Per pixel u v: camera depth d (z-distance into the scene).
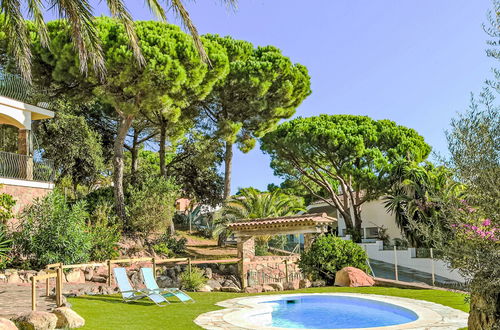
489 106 5.36
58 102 26.12
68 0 9.47
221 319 10.52
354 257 17.75
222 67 23.05
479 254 5.08
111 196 24.34
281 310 12.83
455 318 10.37
